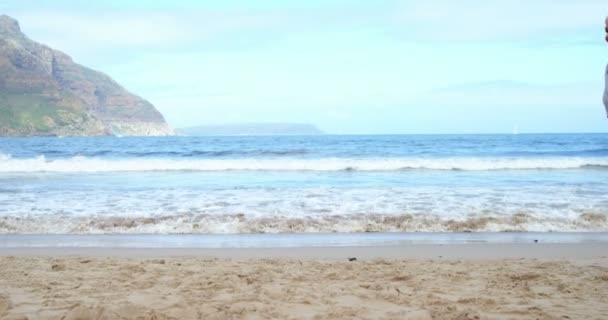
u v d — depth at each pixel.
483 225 9.45
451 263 6.53
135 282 5.33
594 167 22.31
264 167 22.05
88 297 4.66
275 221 9.59
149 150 37.34
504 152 32.97
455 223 9.48
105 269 6.05
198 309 4.23
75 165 22.17
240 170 21.36
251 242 8.23
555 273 5.89
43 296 4.70
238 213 10.25
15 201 11.91
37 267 6.18
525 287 5.21
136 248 7.70
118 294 4.79
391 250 7.54
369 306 4.45
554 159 23.86
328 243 8.13
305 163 22.58
